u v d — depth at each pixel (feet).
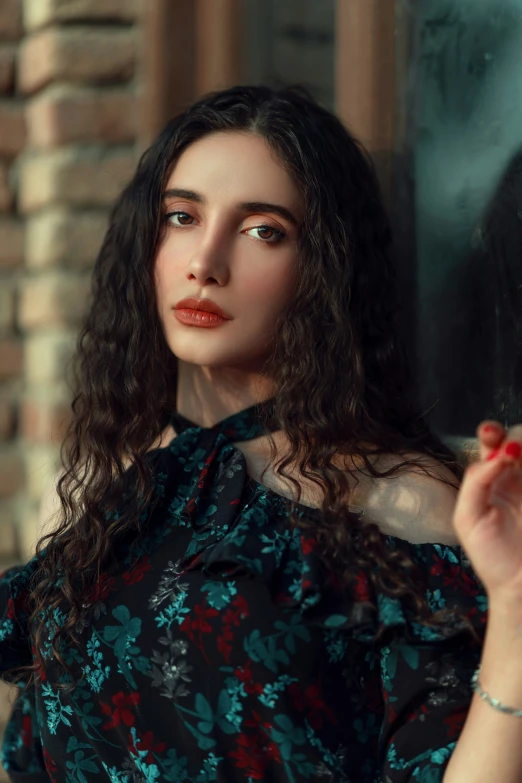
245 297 4.71
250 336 4.75
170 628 4.34
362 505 4.47
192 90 6.95
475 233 5.06
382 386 5.17
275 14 6.70
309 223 4.81
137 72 7.00
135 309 5.13
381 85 5.76
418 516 4.42
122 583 4.54
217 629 4.26
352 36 5.82
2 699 6.95
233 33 6.73
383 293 5.25
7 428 7.36
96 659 4.49
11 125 7.30
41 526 5.34
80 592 4.60
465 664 4.09
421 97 5.56
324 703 4.23
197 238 4.79
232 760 4.30
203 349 4.73
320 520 4.38
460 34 5.16
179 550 4.53
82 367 5.51
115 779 4.56
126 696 4.44
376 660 4.33
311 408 4.67
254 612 4.24
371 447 4.76
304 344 4.74
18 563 7.23
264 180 4.74
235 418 4.88
